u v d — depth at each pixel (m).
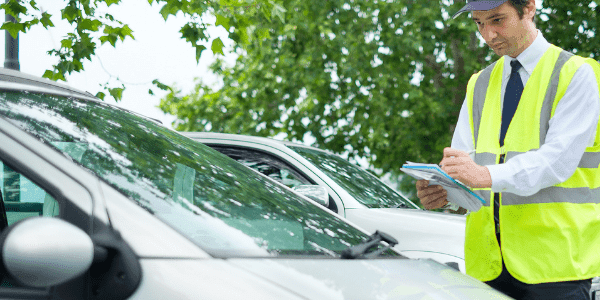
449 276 2.07
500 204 2.52
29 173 1.55
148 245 1.52
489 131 2.63
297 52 14.08
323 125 14.84
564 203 2.41
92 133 1.93
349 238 2.27
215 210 1.89
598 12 12.43
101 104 2.34
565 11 12.60
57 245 1.36
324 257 1.93
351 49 13.22
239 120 15.43
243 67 15.45
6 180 2.11
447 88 13.72
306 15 13.09
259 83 14.78
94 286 1.47
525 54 2.54
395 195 5.40
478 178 2.35
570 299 2.37
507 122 2.59
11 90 1.93
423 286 1.82
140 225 1.55
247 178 2.42
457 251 4.14
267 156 4.95
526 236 2.44
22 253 1.34
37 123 1.81
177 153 2.21
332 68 14.14
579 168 2.44
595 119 2.40
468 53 13.45
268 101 14.95
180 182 1.95
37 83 2.26
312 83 14.11
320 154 5.41
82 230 1.47
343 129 14.83
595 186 2.45
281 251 1.84
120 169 1.80
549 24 12.90
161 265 1.50
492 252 2.55
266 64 14.47
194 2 6.25
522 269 2.43
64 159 1.61
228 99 16.05
